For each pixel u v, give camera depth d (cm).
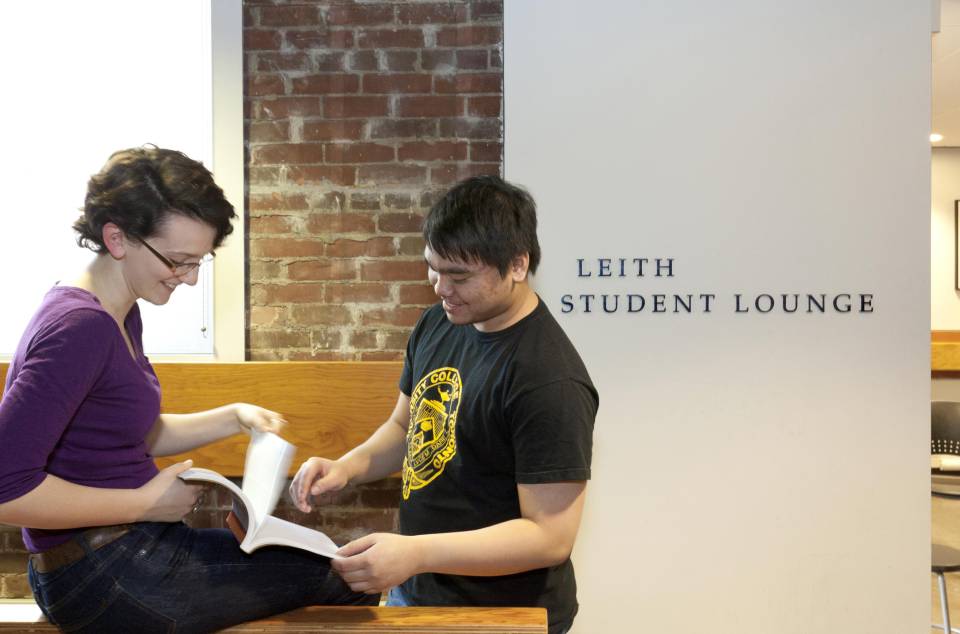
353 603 144
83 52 274
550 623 143
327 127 279
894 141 254
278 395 267
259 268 280
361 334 281
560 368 131
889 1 252
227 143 275
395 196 279
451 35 277
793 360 258
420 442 148
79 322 108
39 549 118
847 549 258
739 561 260
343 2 277
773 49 254
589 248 259
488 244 126
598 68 257
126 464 120
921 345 256
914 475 257
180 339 277
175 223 119
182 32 274
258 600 128
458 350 148
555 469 125
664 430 260
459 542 124
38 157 275
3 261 276
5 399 104
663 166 257
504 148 261
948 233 612
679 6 255
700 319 259
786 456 259
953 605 311
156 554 120
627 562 262
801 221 256
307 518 279
